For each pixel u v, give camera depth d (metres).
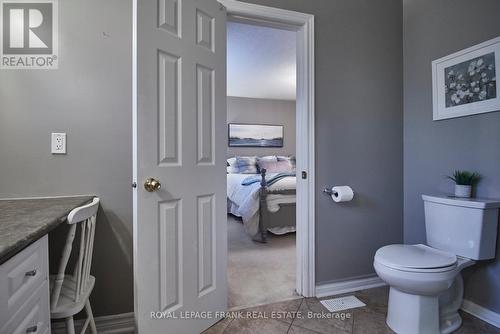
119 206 1.48
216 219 1.57
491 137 1.56
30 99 1.36
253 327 1.53
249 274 2.24
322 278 1.91
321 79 1.88
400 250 1.58
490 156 1.57
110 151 1.46
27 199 1.33
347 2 1.96
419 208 2.01
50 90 1.38
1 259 0.56
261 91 5.02
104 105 1.45
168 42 1.30
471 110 1.65
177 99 1.35
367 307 1.74
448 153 1.80
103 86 1.45
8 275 0.62
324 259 1.92
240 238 3.30
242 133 5.47
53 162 1.39
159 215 1.28
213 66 1.54
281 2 1.77
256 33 2.66
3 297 0.60
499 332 1.47
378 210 2.06
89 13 1.43
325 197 1.91
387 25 2.08
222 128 1.60
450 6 1.78
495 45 1.52
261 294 1.91
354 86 1.98
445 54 1.81
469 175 1.64
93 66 1.44
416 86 2.03
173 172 1.33
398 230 2.12
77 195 1.42
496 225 1.51
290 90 4.95
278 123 5.73
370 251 2.04
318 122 1.88
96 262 1.46
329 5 1.90
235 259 2.59
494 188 1.55
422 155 1.99
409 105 2.08
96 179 1.45
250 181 3.58
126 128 1.48
